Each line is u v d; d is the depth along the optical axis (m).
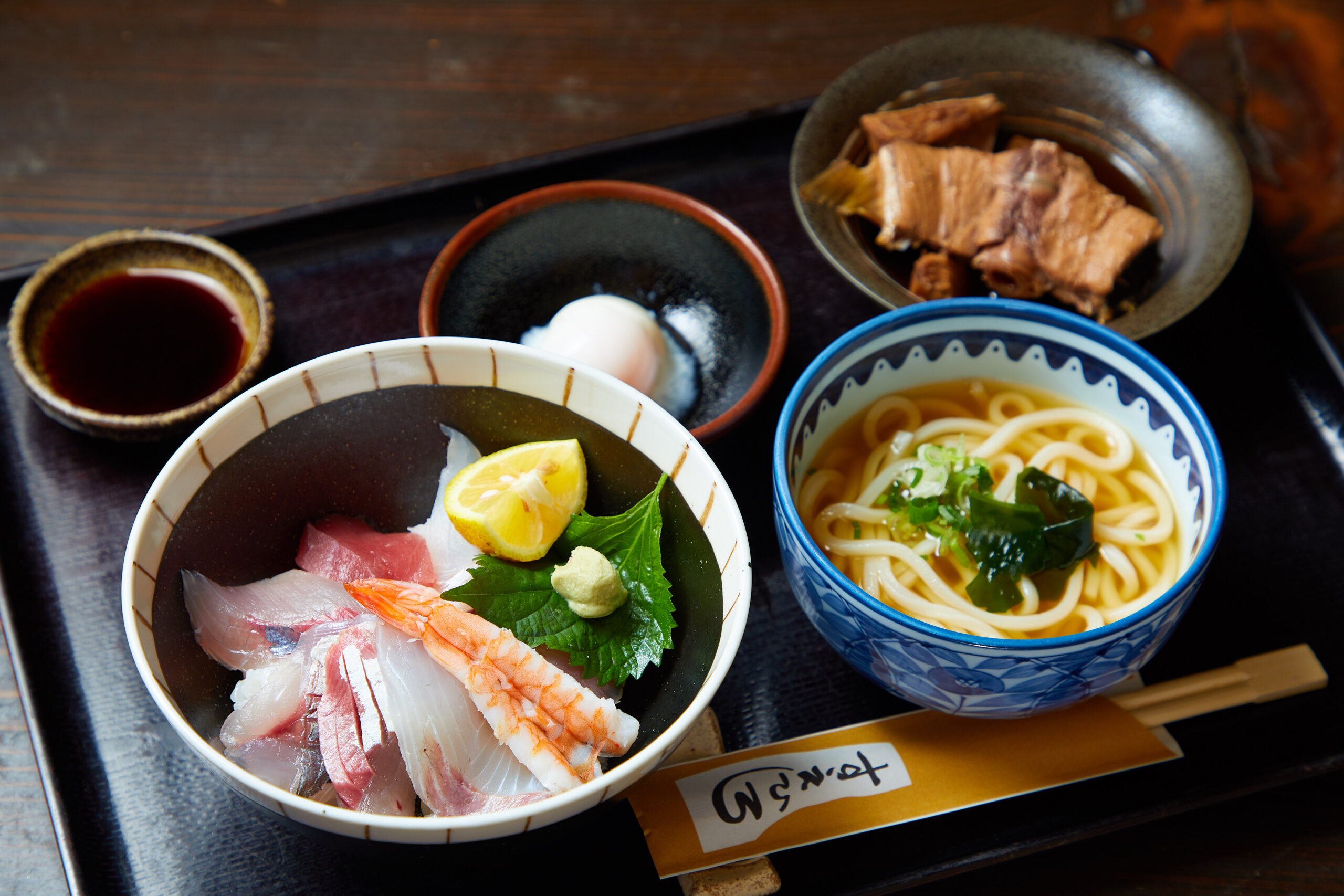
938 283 0.61
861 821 0.51
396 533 0.54
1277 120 0.70
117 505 0.57
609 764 0.50
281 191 0.68
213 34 0.72
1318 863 0.54
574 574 0.50
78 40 0.72
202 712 0.49
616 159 0.66
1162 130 0.63
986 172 0.62
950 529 0.54
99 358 0.59
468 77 0.72
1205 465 0.52
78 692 0.54
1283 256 0.64
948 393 0.57
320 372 0.50
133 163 0.68
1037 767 0.53
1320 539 0.58
